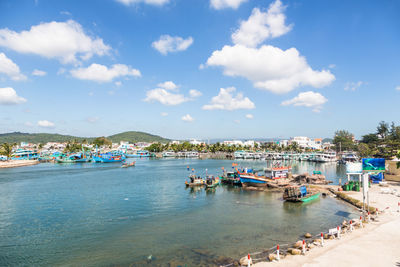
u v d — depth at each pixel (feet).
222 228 136.87
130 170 458.09
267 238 119.96
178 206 189.16
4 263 100.37
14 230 138.00
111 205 193.06
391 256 84.28
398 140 470.39
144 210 177.99
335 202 190.70
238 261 95.14
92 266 96.22
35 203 200.54
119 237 126.00
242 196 224.74
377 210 143.33
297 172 412.77
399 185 238.48
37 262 100.89
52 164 614.75
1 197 223.71
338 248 92.27
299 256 88.28
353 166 225.97
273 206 185.26
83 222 151.23
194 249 109.29
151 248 111.55
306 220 147.95
